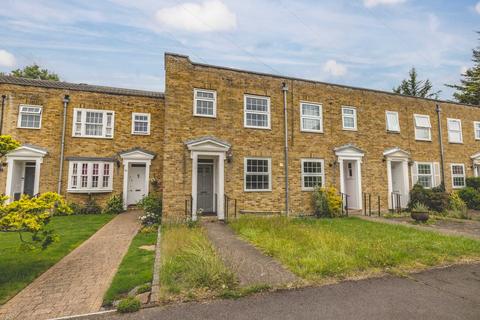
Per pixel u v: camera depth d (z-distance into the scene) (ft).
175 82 38.01
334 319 11.93
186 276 16.01
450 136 57.21
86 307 13.30
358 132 48.52
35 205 16.05
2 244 24.52
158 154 51.08
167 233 27.99
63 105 46.78
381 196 48.47
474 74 92.73
